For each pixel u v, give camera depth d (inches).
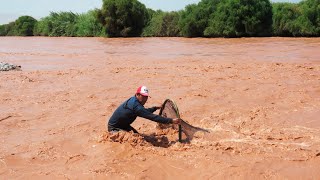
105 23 2118.6
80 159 273.3
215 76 607.2
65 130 344.5
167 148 289.6
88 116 390.0
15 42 1876.2
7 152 291.3
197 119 364.8
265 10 1672.0
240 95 462.9
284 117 361.4
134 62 847.1
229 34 1699.1
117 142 299.0
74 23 2444.6
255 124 343.0
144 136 314.3
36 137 327.0
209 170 247.4
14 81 614.9
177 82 565.3
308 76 580.1
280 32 1669.5
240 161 259.1
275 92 472.1
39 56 1073.5
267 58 851.4
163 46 1337.4
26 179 244.4
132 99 301.3
